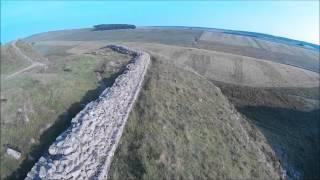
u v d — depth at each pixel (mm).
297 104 43469
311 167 28656
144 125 17219
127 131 16234
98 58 31031
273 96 44312
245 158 19875
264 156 22984
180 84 27375
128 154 14453
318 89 52656
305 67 75500
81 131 12914
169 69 31078
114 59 30625
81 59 30250
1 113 17438
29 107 18125
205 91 29859
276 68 60344
